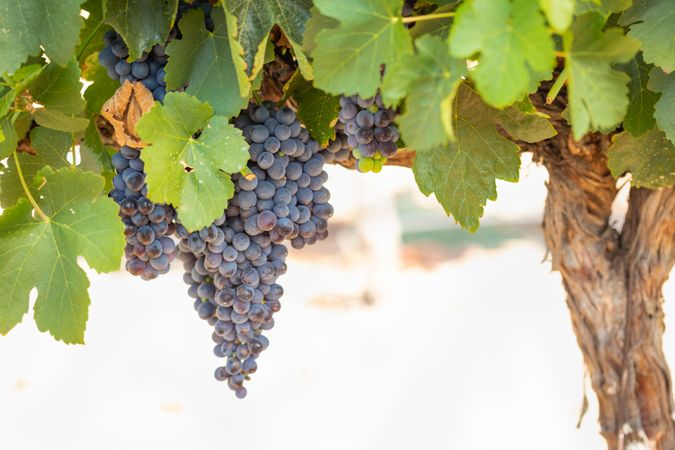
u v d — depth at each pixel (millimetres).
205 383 6578
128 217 1330
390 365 6852
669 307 7551
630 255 1521
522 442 5680
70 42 1283
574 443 5645
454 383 6562
